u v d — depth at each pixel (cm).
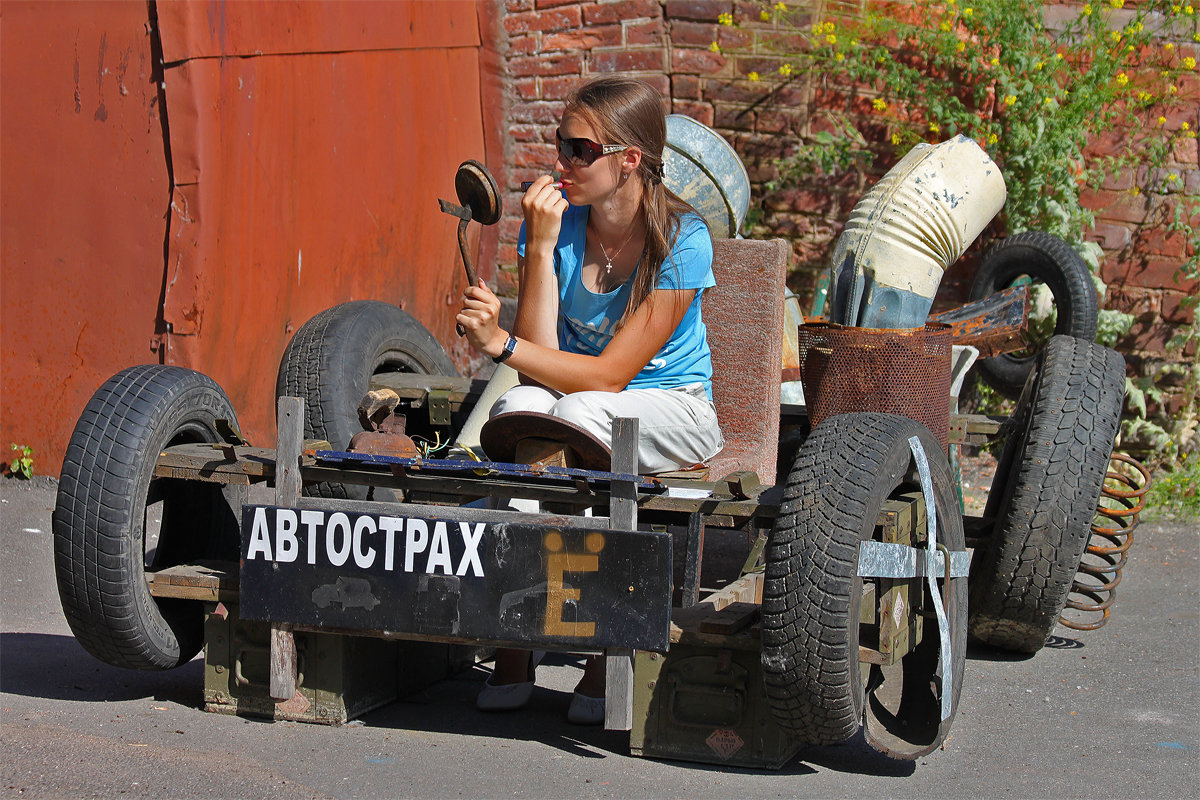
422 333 1280
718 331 1119
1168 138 1911
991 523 1074
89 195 1596
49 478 1669
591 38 2091
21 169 1630
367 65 1842
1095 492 1027
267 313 1662
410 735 870
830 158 1967
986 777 823
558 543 791
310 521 827
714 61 2019
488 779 786
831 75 1981
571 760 828
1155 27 1897
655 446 896
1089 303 1688
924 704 873
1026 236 1752
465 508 812
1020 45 1877
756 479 812
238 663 891
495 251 2180
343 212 1808
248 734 859
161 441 877
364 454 823
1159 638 1198
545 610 796
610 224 916
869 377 1072
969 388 1944
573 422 831
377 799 746
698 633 800
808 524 742
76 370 1634
